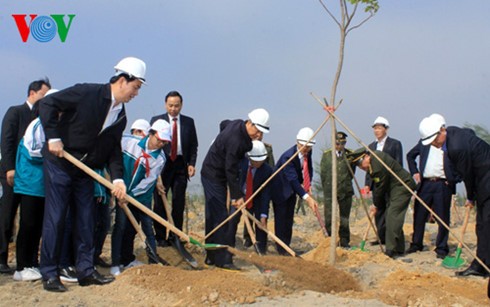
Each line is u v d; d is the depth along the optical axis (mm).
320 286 6750
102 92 6328
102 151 6520
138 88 6414
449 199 9383
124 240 7750
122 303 5977
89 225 6582
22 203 6883
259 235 9117
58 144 6176
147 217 7844
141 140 7621
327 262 8586
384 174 9562
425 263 8969
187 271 6758
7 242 7512
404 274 7219
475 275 7848
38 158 6836
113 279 6645
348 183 10336
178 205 9211
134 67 6340
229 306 5789
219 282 6289
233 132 7625
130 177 7531
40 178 6836
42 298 6086
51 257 6359
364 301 5914
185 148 9250
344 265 8453
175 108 9180
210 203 7906
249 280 6473
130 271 6648
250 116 7586
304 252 10336
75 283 6793
